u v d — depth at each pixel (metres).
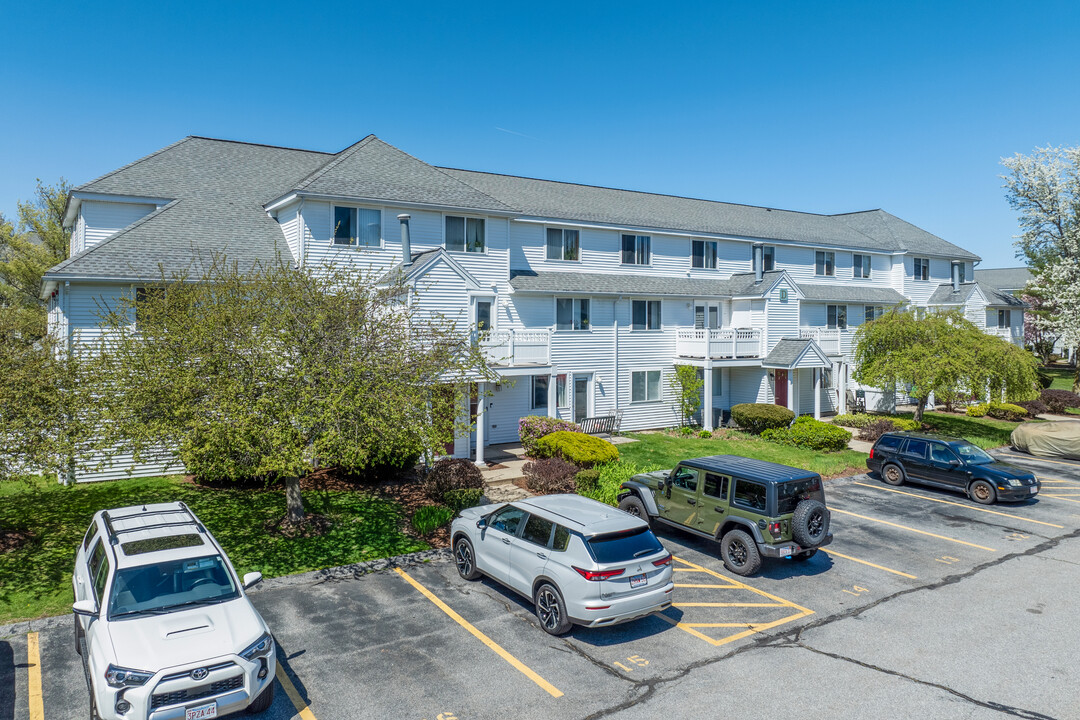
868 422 30.73
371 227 22.34
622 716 8.04
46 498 16.05
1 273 31.00
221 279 13.54
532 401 25.98
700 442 26.06
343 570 12.78
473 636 10.13
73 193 21.25
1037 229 43.38
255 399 12.09
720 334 29.28
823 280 36.81
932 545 14.95
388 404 12.39
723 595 11.98
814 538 12.66
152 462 18.34
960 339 28.56
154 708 7.07
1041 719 8.08
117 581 8.20
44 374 12.30
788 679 8.99
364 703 8.25
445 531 15.05
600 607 9.52
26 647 9.59
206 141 26.36
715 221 33.91
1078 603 11.69
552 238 27.81
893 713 8.17
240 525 14.69
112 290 18.41
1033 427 27.16
